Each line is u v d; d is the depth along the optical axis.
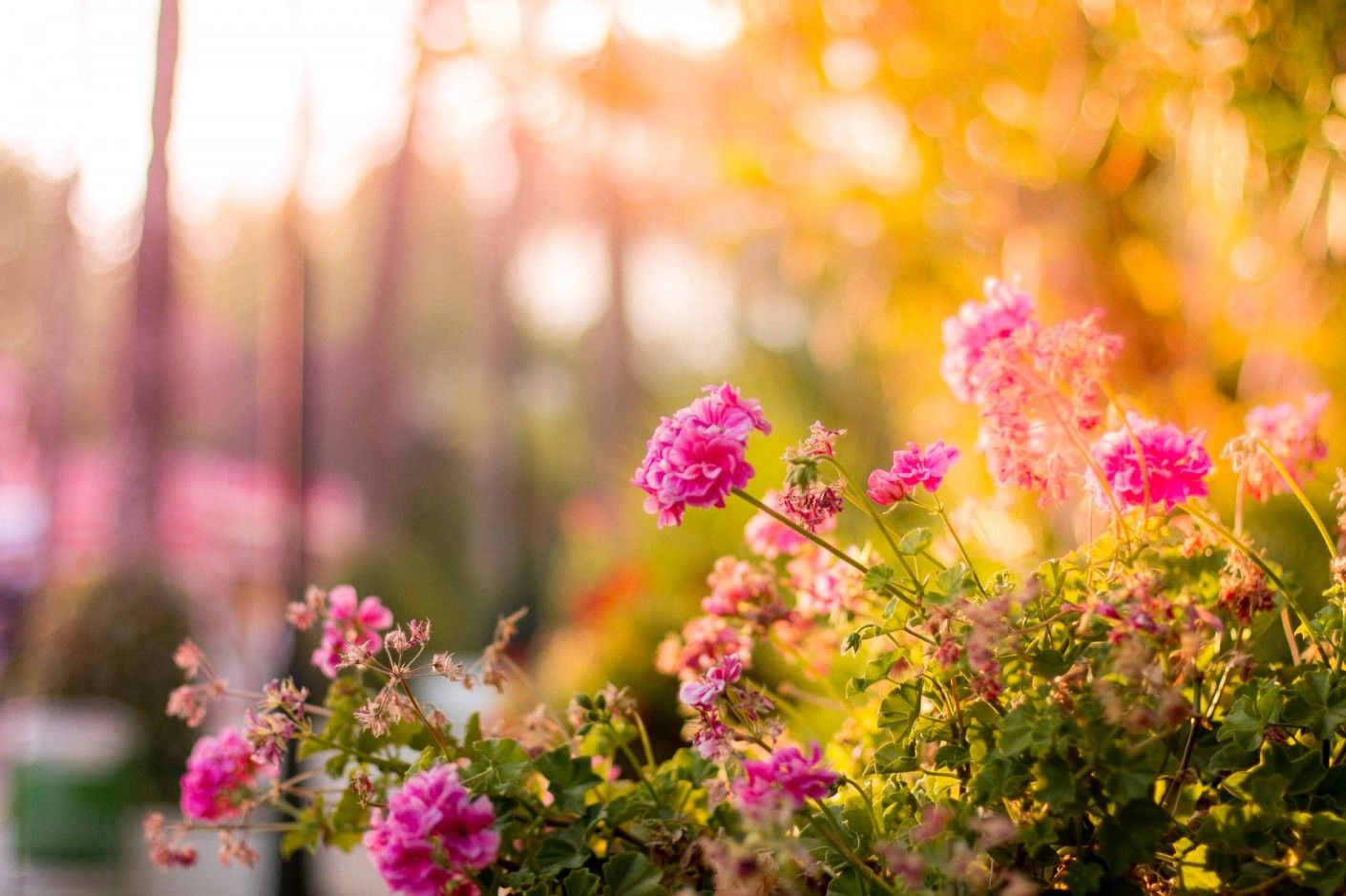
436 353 22.83
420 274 22.70
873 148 3.62
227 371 24.23
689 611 3.85
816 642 1.53
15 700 5.93
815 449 1.19
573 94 6.17
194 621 5.83
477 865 1.10
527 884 1.17
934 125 3.41
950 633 1.12
